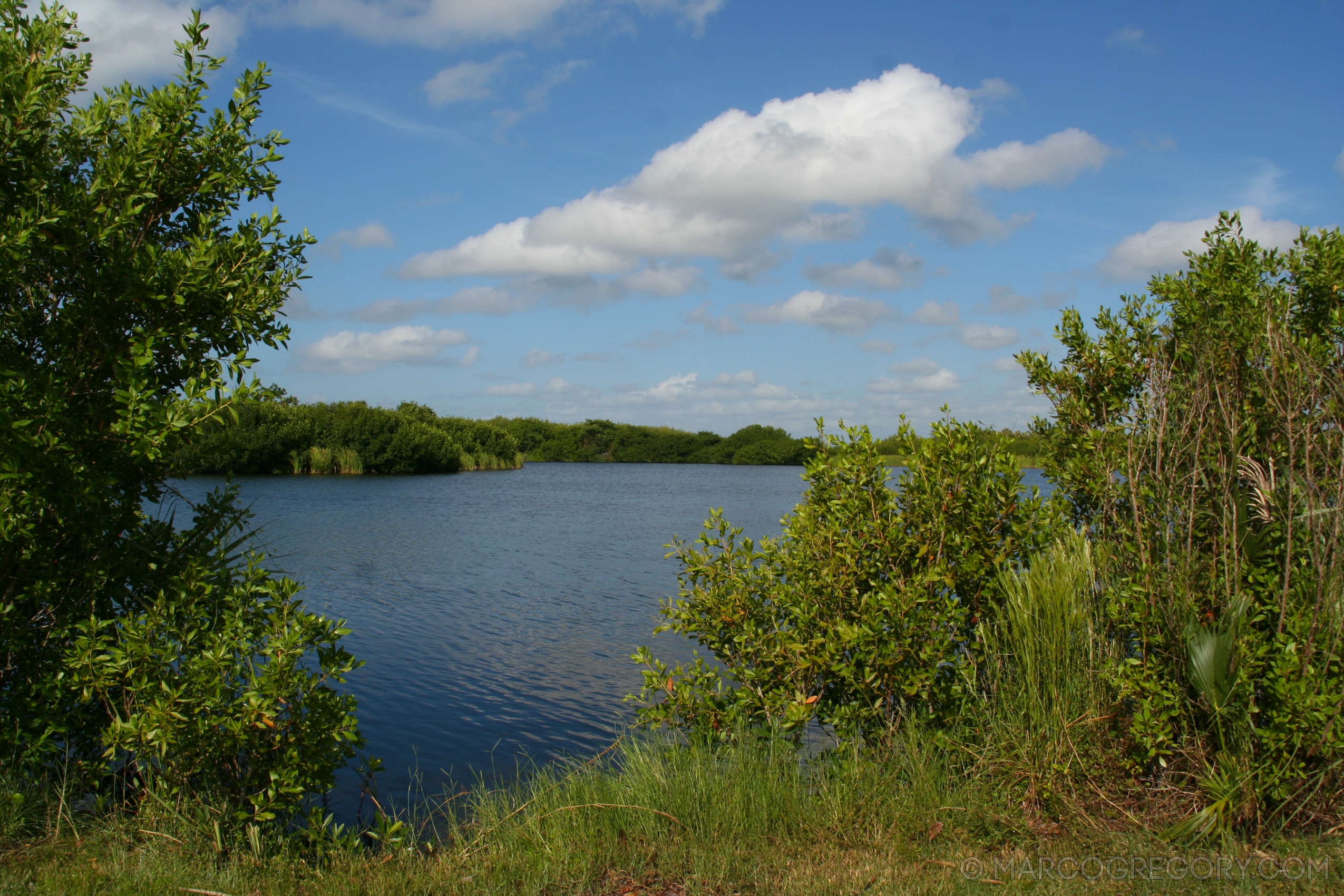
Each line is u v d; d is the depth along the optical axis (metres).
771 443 126.62
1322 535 4.86
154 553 5.88
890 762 5.61
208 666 4.89
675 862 4.86
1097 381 6.64
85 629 5.13
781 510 40.75
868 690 5.84
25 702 5.37
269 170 5.97
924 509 5.96
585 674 11.49
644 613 15.68
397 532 28.27
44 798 5.29
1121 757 5.30
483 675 11.41
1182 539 5.34
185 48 5.64
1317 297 6.16
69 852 4.80
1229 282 6.04
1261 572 5.02
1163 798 5.07
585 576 20.00
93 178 5.45
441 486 56.19
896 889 4.33
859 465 6.07
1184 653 4.97
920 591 5.62
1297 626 4.68
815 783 5.77
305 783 5.09
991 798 5.25
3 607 5.16
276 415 62.06
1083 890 4.24
